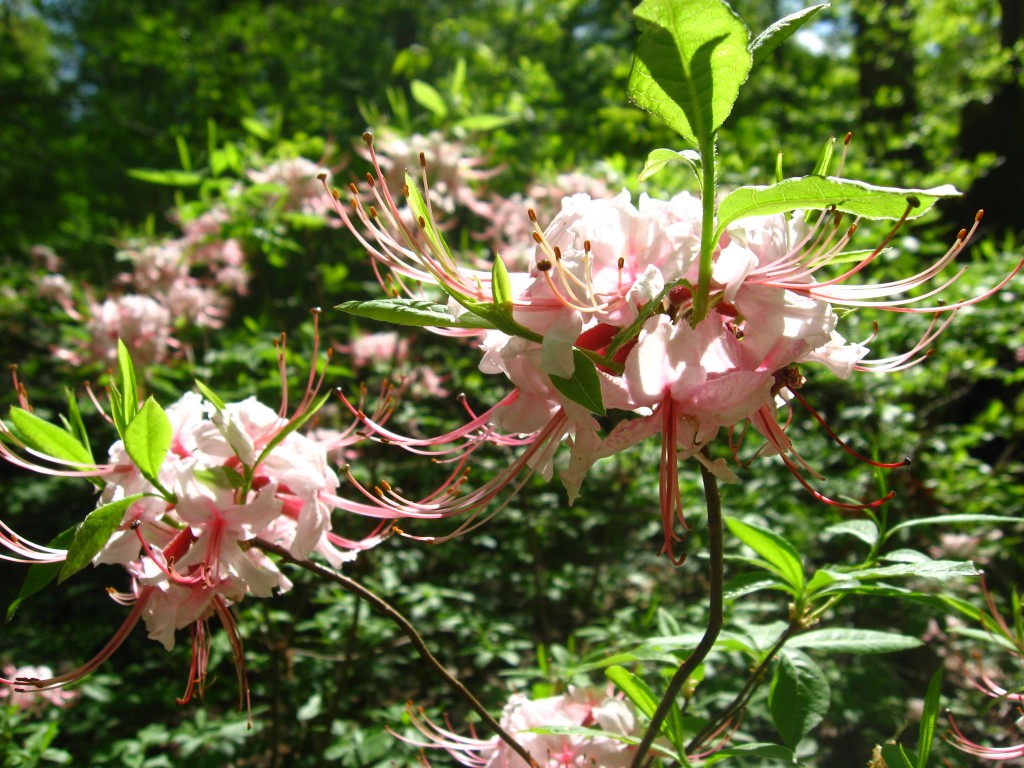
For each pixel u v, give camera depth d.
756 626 0.40
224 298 1.01
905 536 0.82
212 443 0.30
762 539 0.34
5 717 0.66
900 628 0.75
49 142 2.44
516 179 1.24
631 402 0.25
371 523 0.85
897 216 0.23
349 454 0.85
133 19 2.56
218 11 2.38
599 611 0.91
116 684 0.86
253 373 0.91
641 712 0.34
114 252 1.45
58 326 1.17
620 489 0.91
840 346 0.27
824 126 1.94
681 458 0.25
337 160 1.15
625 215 0.25
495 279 0.24
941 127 1.94
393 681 0.84
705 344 0.25
